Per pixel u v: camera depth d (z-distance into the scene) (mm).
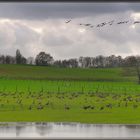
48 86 139750
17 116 60688
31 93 109062
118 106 77750
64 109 72250
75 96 99938
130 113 65938
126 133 41344
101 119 57594
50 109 72188
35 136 39438
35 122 53656
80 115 62844
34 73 197500
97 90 129500
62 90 125312
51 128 46000
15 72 195500
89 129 45094
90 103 85438
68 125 49812
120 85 157125
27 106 77000
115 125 50156
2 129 44812
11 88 126562
